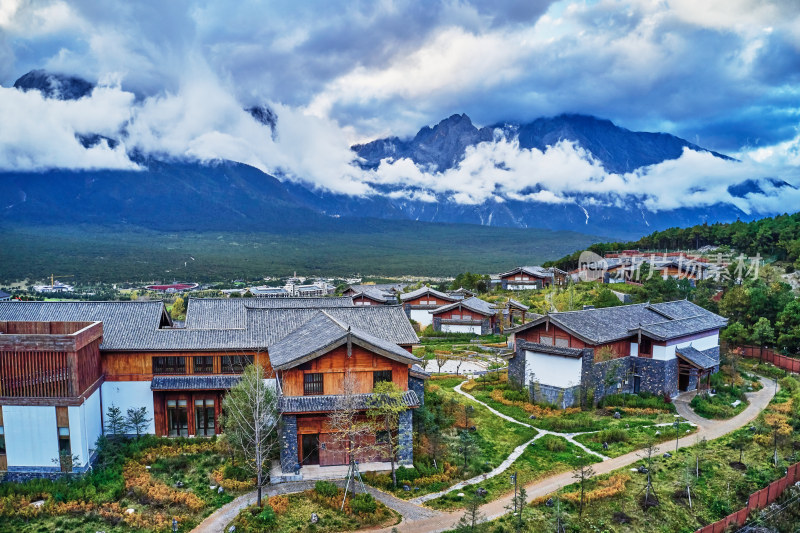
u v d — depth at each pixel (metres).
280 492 39.16
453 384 66.12
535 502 37.97
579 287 119.88
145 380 47.78
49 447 40.81
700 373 60.50
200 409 48.62
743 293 84.06
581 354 55.28
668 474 42.62
